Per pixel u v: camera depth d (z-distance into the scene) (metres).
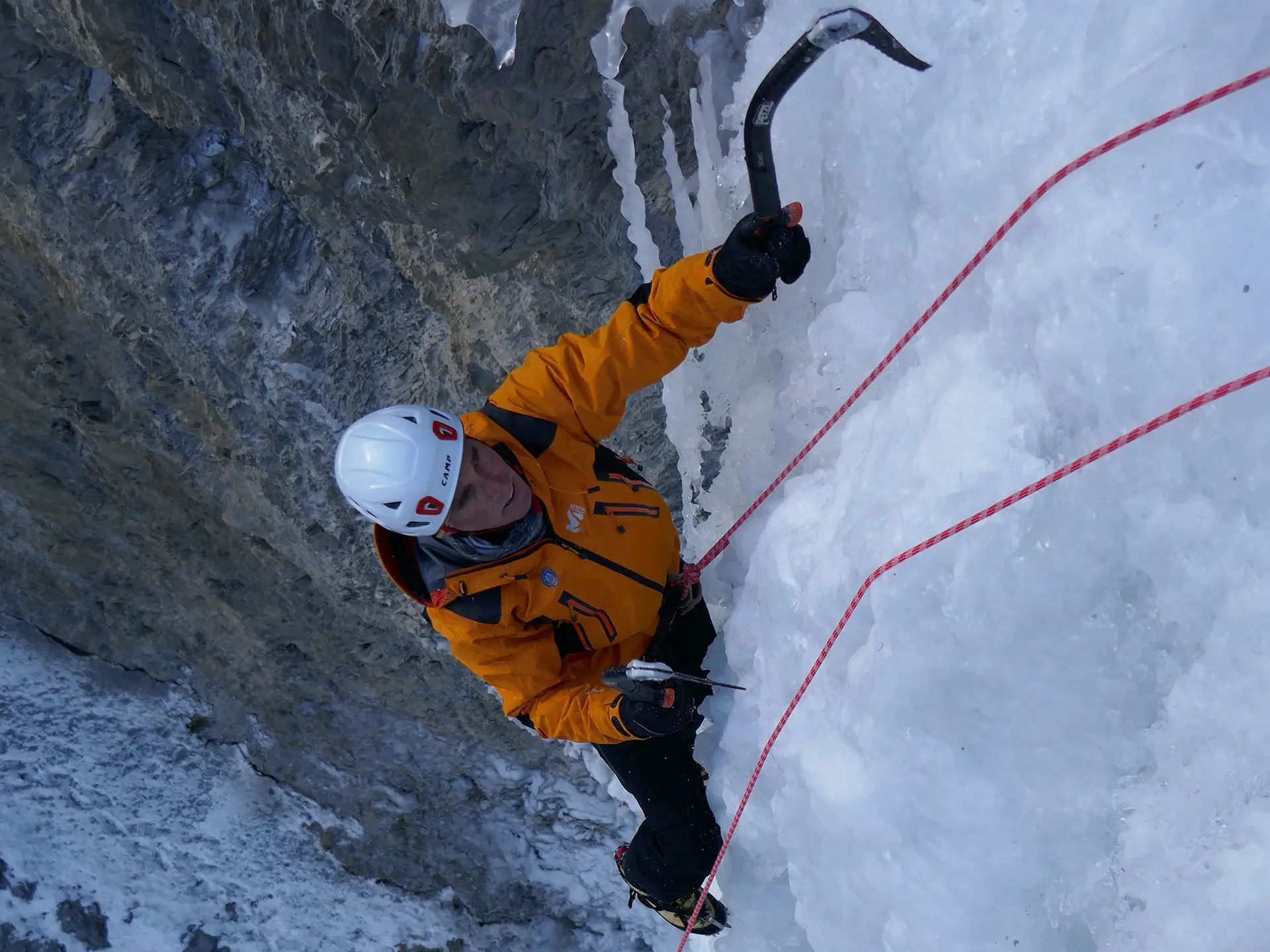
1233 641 1.40
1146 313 1.43
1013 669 1.63
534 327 3.19
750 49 2.30
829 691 2.03
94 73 3.22
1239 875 1.39
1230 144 1.34
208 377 4.00
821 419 2.33
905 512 1.80
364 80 2.36
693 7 2.24
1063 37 1.57
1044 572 1.58
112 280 3.77
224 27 2.55
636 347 1.99
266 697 6.70
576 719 2.17
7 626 7.06
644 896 2.64
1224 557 1.41
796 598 2.18
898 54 1.66
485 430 2.03
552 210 2.64
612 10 2.17
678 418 2.83
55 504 5.73
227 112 3.12
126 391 4.61
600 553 2.11
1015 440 1.64
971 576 1.66
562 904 6.43
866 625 1.90
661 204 2.63
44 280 4.13
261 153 3.24
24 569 6.64
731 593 2.78
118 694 7.14
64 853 6.81
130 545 6.01
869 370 2.12
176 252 3.54
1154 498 1.46
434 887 6.64
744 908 2.52
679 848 2.47
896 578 1.77
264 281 3.63
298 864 6.89
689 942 2.89
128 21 2.79
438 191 2.58
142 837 6.94
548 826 6.33
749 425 2.62
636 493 2.18
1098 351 1.49
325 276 3.57
